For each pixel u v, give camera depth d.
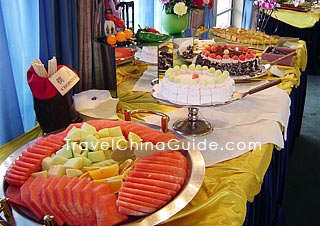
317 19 3.80
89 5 1.42
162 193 0.78
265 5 2.58
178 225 0.79
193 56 1.86
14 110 1.21
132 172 0.84
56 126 1.16
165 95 1.20
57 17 1.33
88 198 0.74
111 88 1.50
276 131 1.22
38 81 1.11
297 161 2.48
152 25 2.43
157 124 1.24
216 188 0.91
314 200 2.08
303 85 2.46
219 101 1.17
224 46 1.86
